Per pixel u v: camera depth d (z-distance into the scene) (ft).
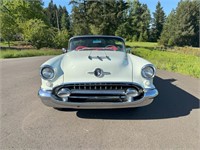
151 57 64.03
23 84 22.17
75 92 11.92
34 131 11.45
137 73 12.25
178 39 221.87
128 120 12.92
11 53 66.85
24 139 10.61
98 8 156.66
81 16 156.76
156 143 10.26
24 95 18.01
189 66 35.78
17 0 135.85
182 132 11.36
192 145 10.11
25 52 73.92
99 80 11.84
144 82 12.23
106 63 12.35
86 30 156.04
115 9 164.14
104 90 11.89
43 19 151.02
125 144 10.17
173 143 10.27
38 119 13.00
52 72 12.07
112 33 164.25
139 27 251.19
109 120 12.91
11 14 133.59
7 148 9.82
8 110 14.47
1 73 29.40
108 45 17.20
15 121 12.70
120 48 17.17
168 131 11.48
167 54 79.92
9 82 23.17
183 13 223.92
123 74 12.12
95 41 17.33
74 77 12.02
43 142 10.35
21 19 136.36
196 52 106.52
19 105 15.46
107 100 11.93
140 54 75.97
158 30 293.23
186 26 220.02
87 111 14.29
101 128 11.84
